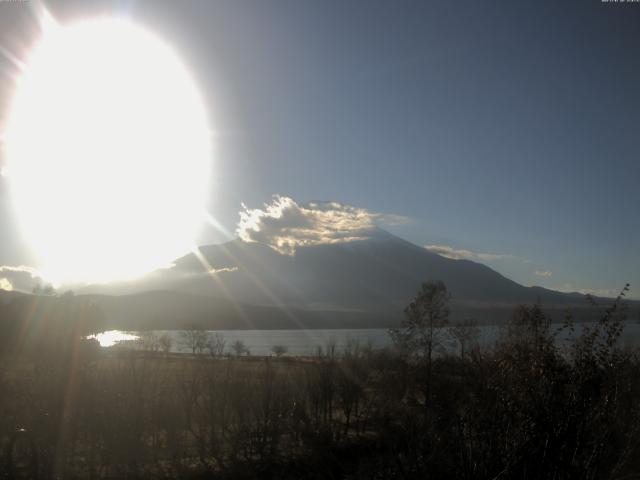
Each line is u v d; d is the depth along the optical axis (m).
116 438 27.16
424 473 13.25
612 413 11.74
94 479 24.27
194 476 25.48
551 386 11.75
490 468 11.78
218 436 32.69
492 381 13.09
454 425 13.66
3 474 22.83
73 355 30.55
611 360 11.98
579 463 11.44
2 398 28.34
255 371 41.72
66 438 27.08
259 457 28.56
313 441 29.02
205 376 34.53
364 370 39.31
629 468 12.03
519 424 11.80
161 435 32.62
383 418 29.22
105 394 28.28
